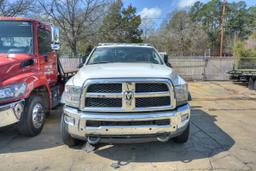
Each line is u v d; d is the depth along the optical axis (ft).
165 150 14.35
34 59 17.29
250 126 19.30
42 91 18.44
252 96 34.76
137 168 12.29
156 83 12.01
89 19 100.63
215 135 16.96
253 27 179.22
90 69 13.80
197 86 46.55
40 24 18.61
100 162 12.98
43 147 14.97
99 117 11.73
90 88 11.95
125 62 16.57
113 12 112.88
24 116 16.03
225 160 13.08
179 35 144.56
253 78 41.65
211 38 183.01
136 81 11.78
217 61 58.54
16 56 16.63
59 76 23.15
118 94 11.78
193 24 162.20
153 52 18.28
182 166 12.43
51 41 19.99
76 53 100.01
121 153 14.02
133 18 123.44
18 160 13.26
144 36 153.69
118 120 11.71
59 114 22.62
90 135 12.05
